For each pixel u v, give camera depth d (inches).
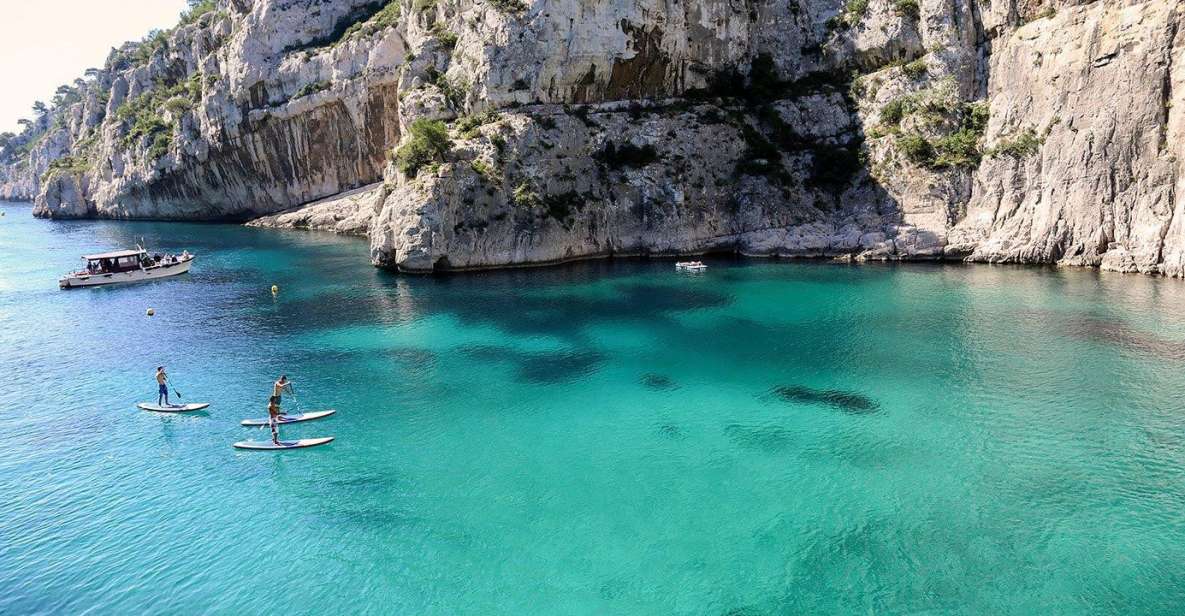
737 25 3078.2
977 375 1492.4
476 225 2620.6
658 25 2874.0
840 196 2832.2
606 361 1656.0
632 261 2753.4
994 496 1045.8
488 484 1118.4
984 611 807.7
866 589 850.8
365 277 2630.4
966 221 2556.6
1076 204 2304.4
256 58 4089.6
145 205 5002.5
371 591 872.3
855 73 3046.3
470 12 2906.0
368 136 4010.8
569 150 2795.3
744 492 1076.5
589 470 1155.3
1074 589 839.1
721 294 2207.2
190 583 895.1
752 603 832.3
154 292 2522.1
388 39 3683.6
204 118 4330.7
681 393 1462.8
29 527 1026.7
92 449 1270.9
